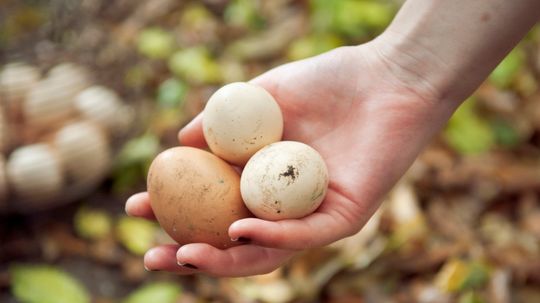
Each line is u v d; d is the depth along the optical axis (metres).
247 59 0.84
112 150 0.70
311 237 0.43
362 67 0.48
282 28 0.88
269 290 0.62
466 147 0.73
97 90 0.69
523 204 0.69
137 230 0.67
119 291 0.64
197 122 0.49
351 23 0.83
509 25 0.45
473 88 0.47
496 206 0.69
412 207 0.67
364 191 0.46
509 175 0.71
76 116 0.67
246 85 0.46
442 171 0.71
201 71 0.80
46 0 0.73
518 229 0.67
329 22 0.84
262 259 0.43
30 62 0.66
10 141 0.64
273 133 0.46
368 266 0.64
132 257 0.66
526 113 0.77
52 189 0.65
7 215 0.67
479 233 0.67
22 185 0.64
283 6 0.91
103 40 0.77
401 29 0.48
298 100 0.48
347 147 0.47
